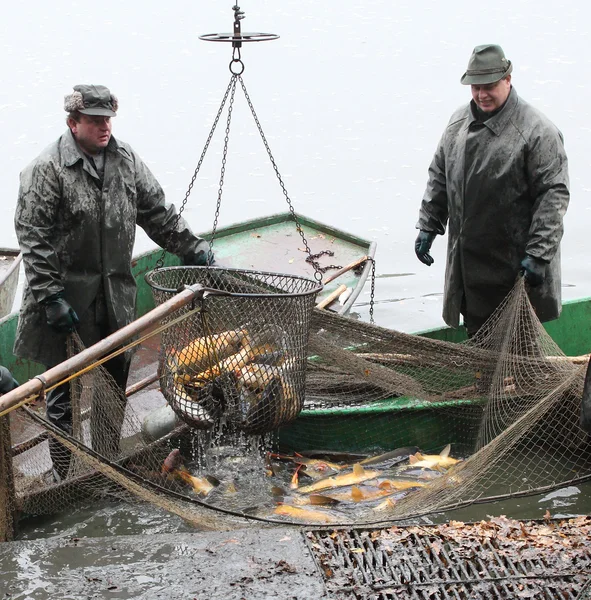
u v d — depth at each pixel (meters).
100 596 4.35
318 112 18.38
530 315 6.44
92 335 6.24
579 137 17.11
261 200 14.60
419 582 4.50
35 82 20.22
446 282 7.33
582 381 6.22
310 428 6.61
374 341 6.54
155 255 8.73
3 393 5.18
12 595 4.36
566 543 4.83
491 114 6.75
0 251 9.71
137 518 5.70
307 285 6.08
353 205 14.30
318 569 4.57
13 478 5.30
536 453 6.47
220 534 4.90
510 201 6.79
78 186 5.97
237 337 5.32
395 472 6.24
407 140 17.05
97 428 5.87
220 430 6.05
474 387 6.69
